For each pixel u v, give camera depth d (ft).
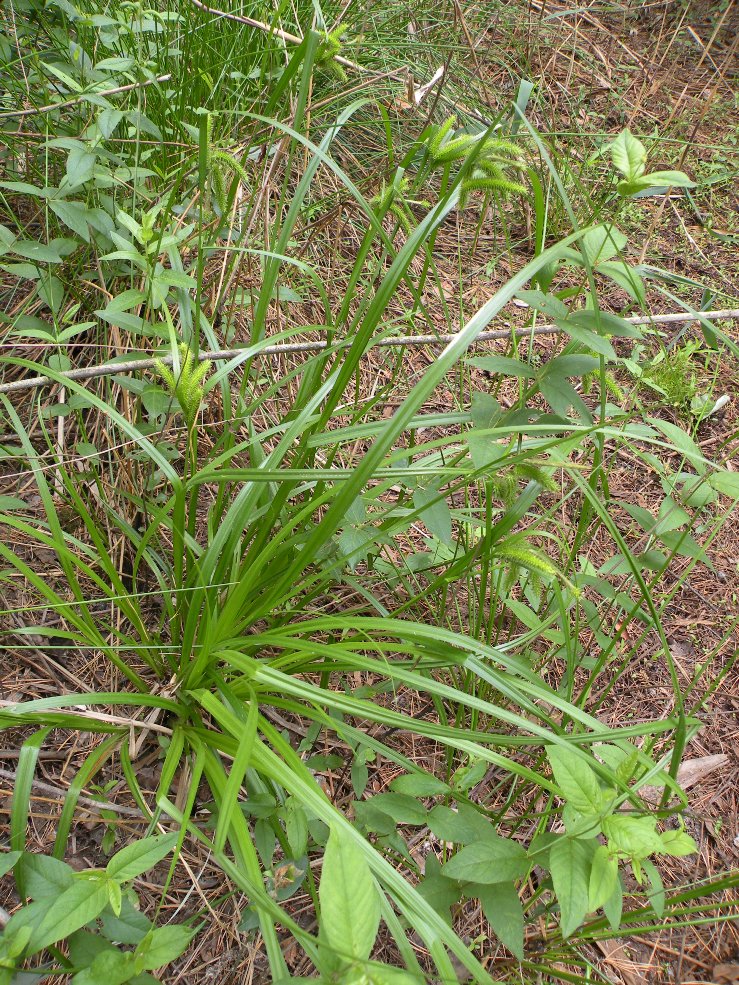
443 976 1.38
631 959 2.16
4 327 2.68
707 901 2.29
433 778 1.89
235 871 1.44
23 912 1.45
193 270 2.71
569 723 2.23
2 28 2.85
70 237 2.83
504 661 1.92
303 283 3.25
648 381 2.39
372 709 1.76
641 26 5.64
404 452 1.93
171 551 2.54
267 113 2.30
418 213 3.80
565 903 1.53
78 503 2.09
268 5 3.28
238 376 2.90
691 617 2.82
